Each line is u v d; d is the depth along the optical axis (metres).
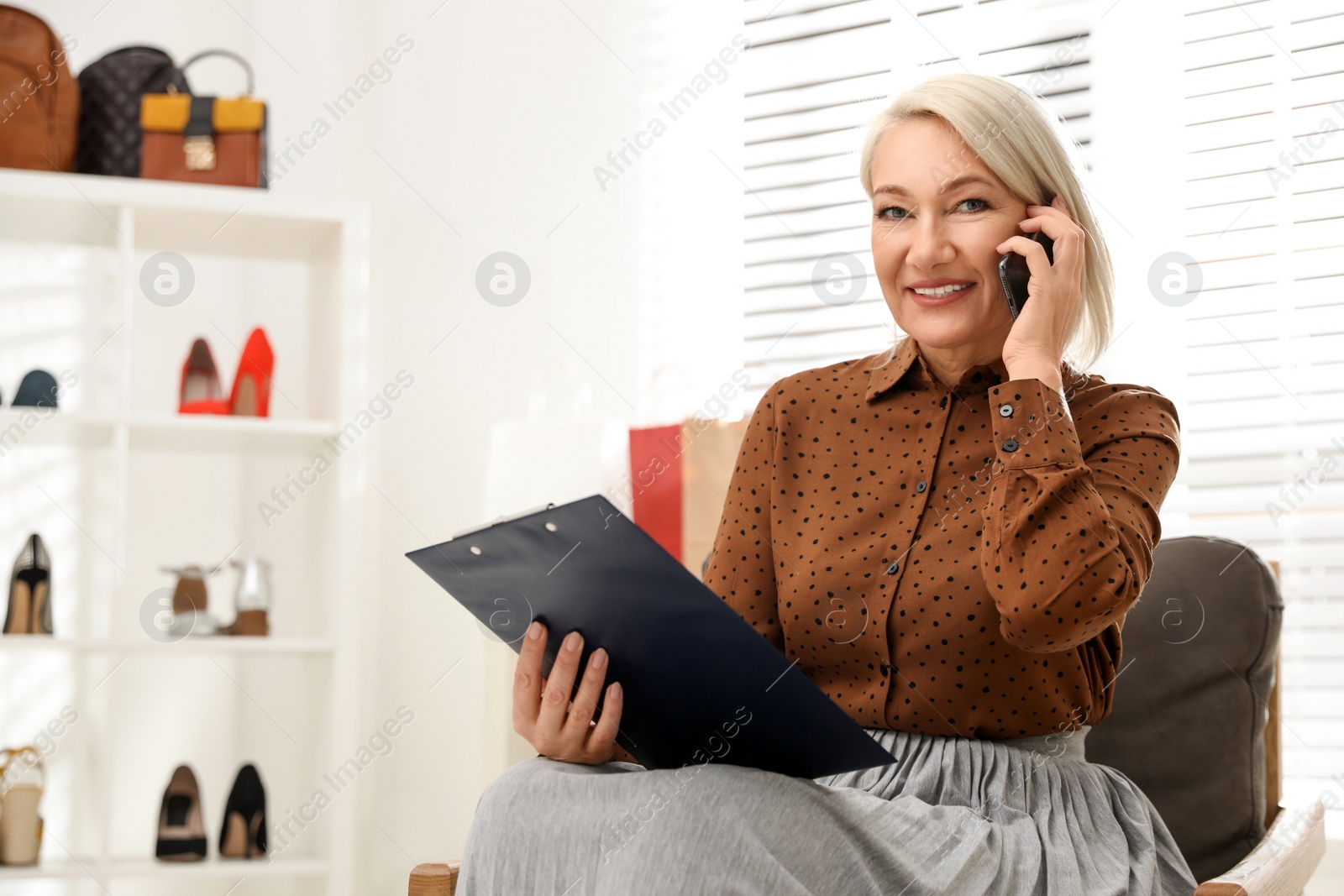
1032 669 1.07
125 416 2.17
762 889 0.80
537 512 0.84
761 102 2.55
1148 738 1.40
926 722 1.08
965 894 0.89
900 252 1.19
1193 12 2.09
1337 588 1.89
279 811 2.51
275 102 2.73
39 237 2.42
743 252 2.54
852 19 2.48
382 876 2.52
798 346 2.47
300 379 2.66
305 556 2.53
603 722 0.99
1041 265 1.13
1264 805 1.36
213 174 2.26
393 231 2.76
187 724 2.55
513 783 0.92
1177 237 2.05
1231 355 2.00
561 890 0.85
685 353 2.54
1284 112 2.01
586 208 2.64
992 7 2.30
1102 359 2.06
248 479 2.61
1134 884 0.98
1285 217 1.99
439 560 0.97
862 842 0.88
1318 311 1.96
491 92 2.74
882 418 1.22
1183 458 2.01
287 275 2.68
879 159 1.22
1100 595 0.98
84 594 2.45
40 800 2.15
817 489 1.22
